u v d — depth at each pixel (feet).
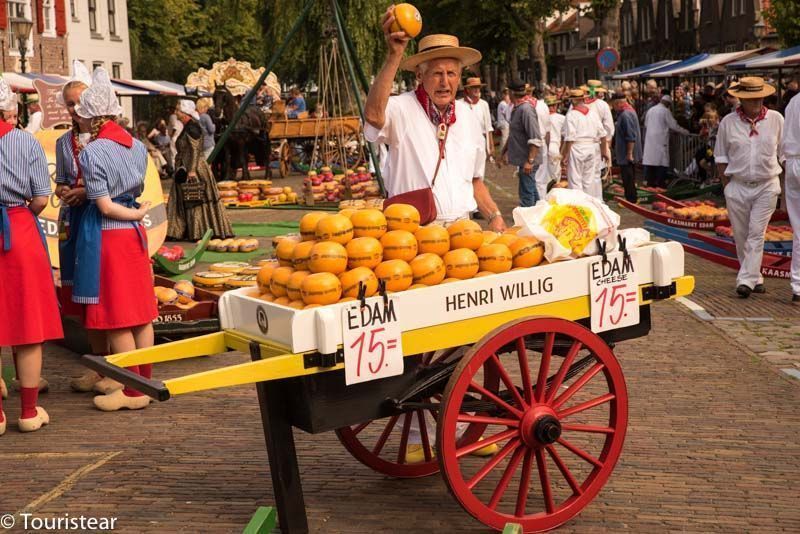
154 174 32.73
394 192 19.61
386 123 19.11
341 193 73.20
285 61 124.47
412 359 15.60
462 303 15.49
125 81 107.86
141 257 23.06
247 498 17.83
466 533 16.14
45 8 126.52
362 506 17.29
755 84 34.32
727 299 35.22
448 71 19.03
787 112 33.78
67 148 23.04
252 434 21.44
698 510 16.90
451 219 19.26
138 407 23.54
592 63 317.63
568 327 15.90
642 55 252.42
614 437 16.55
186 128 52.31
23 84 75.66
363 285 14.67
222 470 19.27
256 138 92.38
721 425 21.38
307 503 17.40
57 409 23.76
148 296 23.27
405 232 15.55
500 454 15.69
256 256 46.68
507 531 15.16
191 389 13.73
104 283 22.66
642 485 18.07
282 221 62.28
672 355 27.50
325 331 14.29
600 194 55.83
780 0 75.92
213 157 54.80
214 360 28.09
